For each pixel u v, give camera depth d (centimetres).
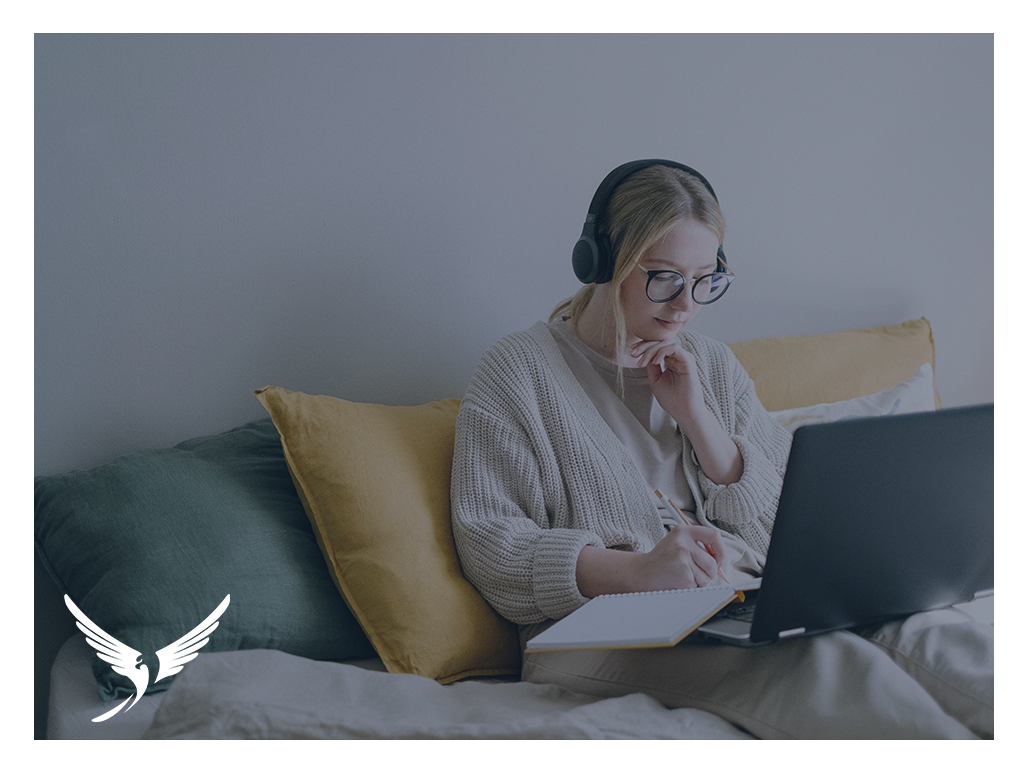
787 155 181
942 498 80
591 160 163
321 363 142
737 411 131
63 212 125
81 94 126
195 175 133
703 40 171
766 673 81
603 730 75
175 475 114
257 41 136
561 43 159
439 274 151
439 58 149
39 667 121
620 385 124
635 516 115
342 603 113
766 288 181
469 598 109
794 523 73
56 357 126
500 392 119
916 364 174
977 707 72
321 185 141
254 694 82
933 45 194
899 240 195
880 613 83
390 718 81
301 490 113
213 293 135
